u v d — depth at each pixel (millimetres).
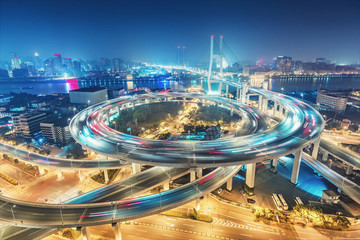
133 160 109312
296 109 197000
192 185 108250
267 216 102250
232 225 101562
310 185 132250
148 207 91875
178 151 118812
